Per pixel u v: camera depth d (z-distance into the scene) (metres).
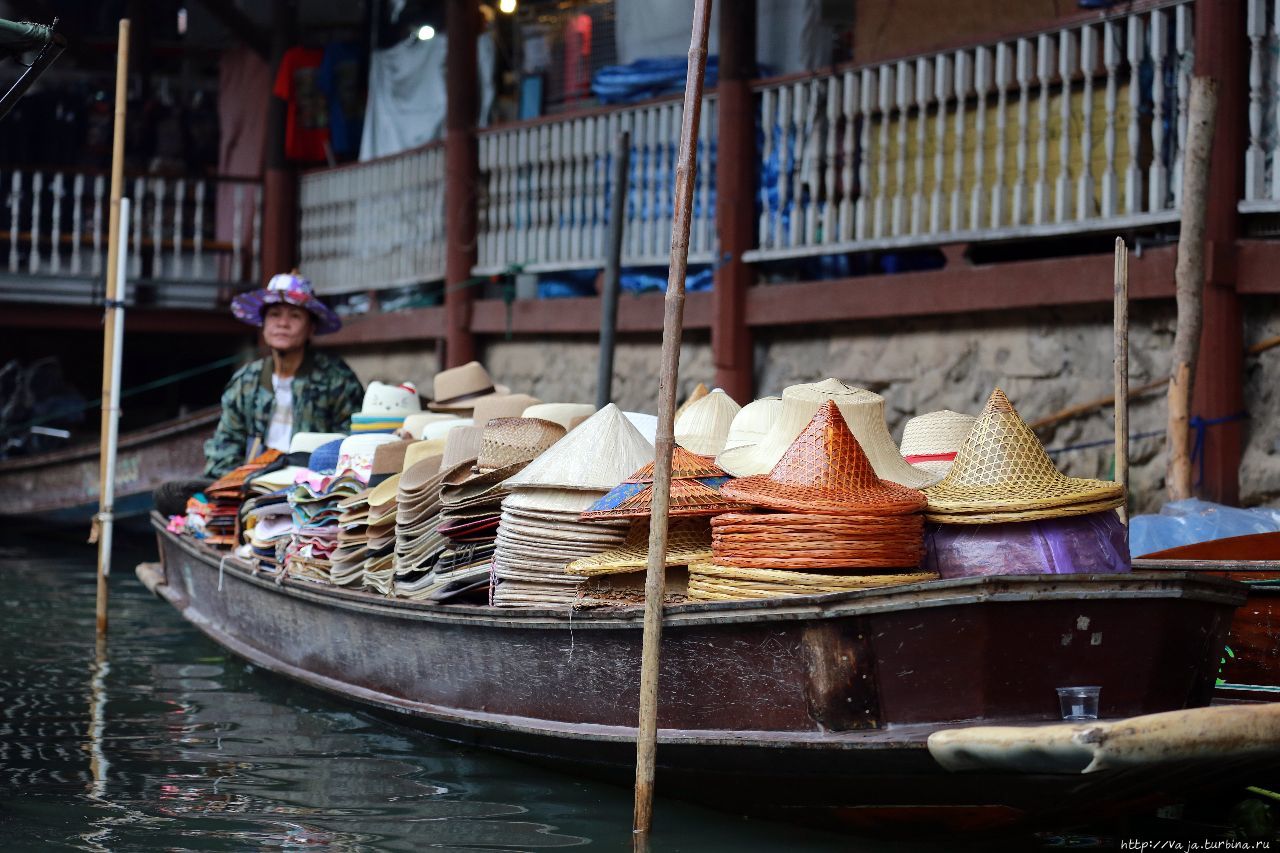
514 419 6.13
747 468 5.23
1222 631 4.48
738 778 4.57
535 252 12.05
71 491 13.62
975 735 3.88
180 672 7.56
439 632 5.79
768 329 10.45
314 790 5.18
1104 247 8.89
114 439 8.69
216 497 8.42
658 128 11.05
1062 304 8.55
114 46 17.44
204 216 16.64
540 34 13.12
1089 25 8.23
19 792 5.11
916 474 5.17
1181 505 6.57
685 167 4.52
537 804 4.98
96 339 17.34
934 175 9.38
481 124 13.48
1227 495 7.55
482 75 13.54
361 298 14.30
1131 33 8.04
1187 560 5.49
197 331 15.05
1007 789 4.06
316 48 16.05
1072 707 4.17
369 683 6.42
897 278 9.27
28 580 11.23
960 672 4.16
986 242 8.99
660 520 4.47
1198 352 7.20
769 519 4.55
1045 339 8.77
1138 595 4.17
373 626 6.31
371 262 13.91
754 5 10.31
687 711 4.68
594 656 5.00
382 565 6.59
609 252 9.31
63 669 7.61
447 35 12.61
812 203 9.87
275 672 7.20
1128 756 3.73
